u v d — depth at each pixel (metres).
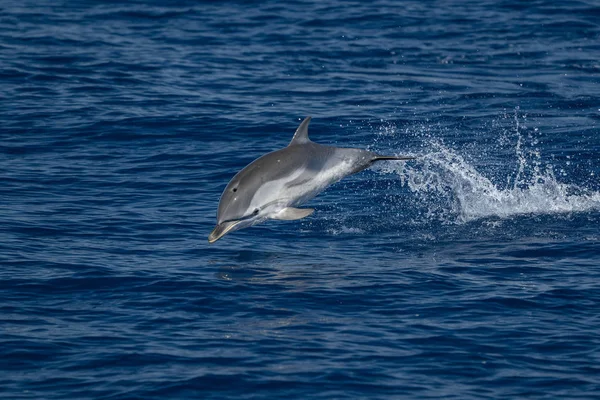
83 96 85.69
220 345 38.88
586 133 76.38
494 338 39.78
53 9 118.62
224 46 105.00
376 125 78.94
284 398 34.66
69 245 51.47
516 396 34.94
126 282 45.81
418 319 41.62
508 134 76.44
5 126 76.62
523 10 119.50
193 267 48.22
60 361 37.34
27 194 60.97
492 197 61.34
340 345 38.94
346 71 96.31
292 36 109.31
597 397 34.88
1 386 35.28
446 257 50.34
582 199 60.91
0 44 101.62
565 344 39.25
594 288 45.34
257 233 54.31
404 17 117.06
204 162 69.25
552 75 94.69
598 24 113.19
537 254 50.66
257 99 86.25
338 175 44.91
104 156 70.38
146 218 56.81
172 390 35.03
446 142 74.50
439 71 96.31
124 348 38.44
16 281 45.62
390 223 56.62
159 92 87.56
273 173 43.34
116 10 119.19
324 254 50.75
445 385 35.72
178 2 123.56
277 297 44.09
